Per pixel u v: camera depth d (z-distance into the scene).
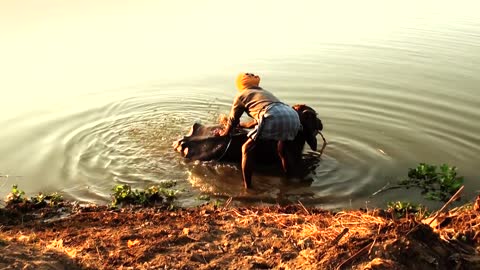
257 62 12.57
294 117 6.88
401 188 6.75
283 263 4.41
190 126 8.95
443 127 8.55
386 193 6.65
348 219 5.00
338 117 9.09
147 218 5.82
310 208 6.22
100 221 5.77
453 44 13.68
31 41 15.07
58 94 10.65
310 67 12.02
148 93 10.66
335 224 4.90
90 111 9.71
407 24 16.36
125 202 6.45
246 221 5.37
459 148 7.82
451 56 12.59
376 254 4.14
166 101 10.20
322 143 8.10
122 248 4.75
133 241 4.91
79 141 8.34
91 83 11.32
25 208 6.23
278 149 7.14
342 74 11.41
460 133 8.30
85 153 7.89
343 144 8.05
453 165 7.33
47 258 4.25
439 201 6.37
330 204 6.46
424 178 6.90
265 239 4.90
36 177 7.20
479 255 4.32
